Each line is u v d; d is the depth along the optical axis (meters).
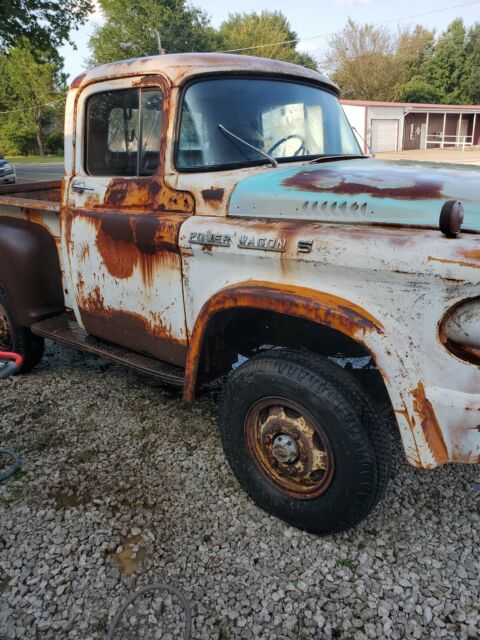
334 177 2.45
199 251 2.59
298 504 2.46
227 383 2.59
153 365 3.09
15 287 3.75
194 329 2.62
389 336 2.03
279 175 2.59
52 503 2.78
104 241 3.10
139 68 2.91
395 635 2.04
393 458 3.04
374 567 2.33
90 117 3.21
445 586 2.23
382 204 2.20
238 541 2.50
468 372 1.98
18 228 3.79
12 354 3.14
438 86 49.19
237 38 54.69
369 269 2.06
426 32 48.59
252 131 2.95
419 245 1.98
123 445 3.27
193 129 2.81
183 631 2.08
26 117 52.53
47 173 26.91
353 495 2.25
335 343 2.87
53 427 3.48
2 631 2.09
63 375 4.25
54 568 2.38
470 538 2.48
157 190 2.86
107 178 3.13
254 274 2.42
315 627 2.08
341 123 3.56
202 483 2.90
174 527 2.59
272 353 2.45
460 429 2.02
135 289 3.01
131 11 45.88
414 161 3.02
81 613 2.16
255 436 2.58
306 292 2.21
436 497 2.75
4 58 50.50
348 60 48.53
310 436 2.36
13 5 19.94
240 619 2.12
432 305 1.97
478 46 47.28
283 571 2.33
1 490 2.88
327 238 2.17
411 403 2.03
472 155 25.86
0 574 2.35
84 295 3.39
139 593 2.22
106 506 2.75
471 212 2.06
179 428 3.43
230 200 2.58
